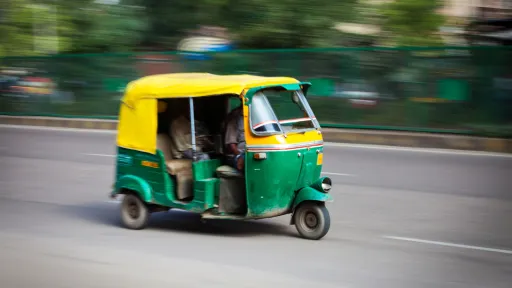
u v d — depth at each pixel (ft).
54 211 31.65
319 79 58.03
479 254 23.25
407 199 32.94
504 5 70.59
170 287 19.57
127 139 27.84
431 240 25.21
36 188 37.52
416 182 37.17
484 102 50.65
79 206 32.83
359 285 19.67
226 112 28.73
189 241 25.35
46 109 73.46
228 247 24.31
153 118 27.02
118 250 24.00
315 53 58.08
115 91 69.10
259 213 25.25
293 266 21.70
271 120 25.29
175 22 82.58
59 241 25.52
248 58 61.82
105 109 69.72
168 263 22.16
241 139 26.16
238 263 22.08
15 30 90.22
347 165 43.14
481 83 50.78
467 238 25.48
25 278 20.59
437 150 49.14
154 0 84.23
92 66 70.23
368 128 55.62
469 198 32.96
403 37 72.23
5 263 22.33
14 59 75.36
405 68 53.88
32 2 89.66
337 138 55.16
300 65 58.90
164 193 26.84
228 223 28.48
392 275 20.68
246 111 24.99
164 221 29.09
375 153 48.01
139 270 21.36
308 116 26.78
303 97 27.02
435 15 72.13
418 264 21.95
